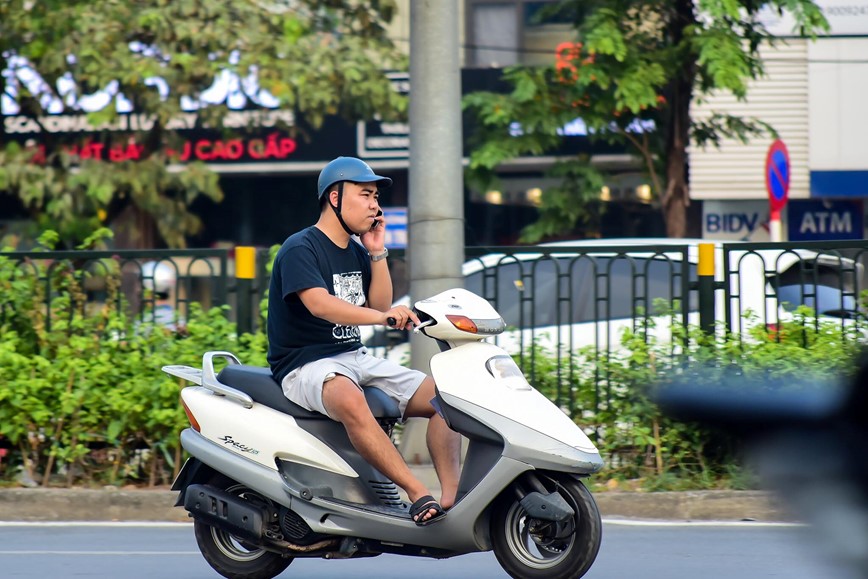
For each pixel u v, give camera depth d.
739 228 61.16
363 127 60.41
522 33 61.81
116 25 47.59
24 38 49.34
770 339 28.23
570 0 53.66
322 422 17.52
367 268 18.28
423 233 27.62
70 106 51.22
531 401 16.72
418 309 17.12
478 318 17.05
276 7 50.47
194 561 20.88
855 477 7.88
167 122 48.72
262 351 27.78
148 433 27.56
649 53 49.44
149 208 51.34
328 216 17.88
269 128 60.31
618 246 28.86
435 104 27.56
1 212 57.28
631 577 19.09
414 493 16.73
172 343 28.12
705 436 8.21
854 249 28.62
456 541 16.66
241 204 63.84
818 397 7.97
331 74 49.12
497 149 51.91
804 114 59.53
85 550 22.08
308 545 17.47
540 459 16.17
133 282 29.22
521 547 16.70
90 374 27.36
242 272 29.03
